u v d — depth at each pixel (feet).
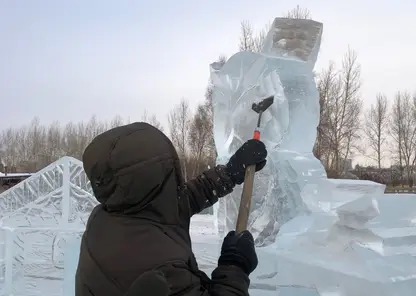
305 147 10.16
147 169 4.21
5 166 106.63
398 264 7.91
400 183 71.97
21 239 20.27
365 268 7.88
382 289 7.37
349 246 8.40
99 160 4.33
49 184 22.38
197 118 78.79
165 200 4.36
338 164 56.95
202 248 16.81
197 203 5.32
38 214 21.84
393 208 9.96
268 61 9.65
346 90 59.98
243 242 4.46
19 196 22.80
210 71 10.77
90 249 4.26
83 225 20.79
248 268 4.37
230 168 5.58
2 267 19.20
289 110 9.93
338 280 7.85
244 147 5.67
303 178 9.62
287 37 10.28
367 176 71.61
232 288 4.08
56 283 19.57
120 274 4.01
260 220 9.74
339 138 57.36
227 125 10.26
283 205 9.66
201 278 4.25
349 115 60.75
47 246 21.59
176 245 4.23
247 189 5.44
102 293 4.05
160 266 3.98
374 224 9.72
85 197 21.84
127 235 4.18
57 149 112.78
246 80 9.87
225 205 10.28
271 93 9.50
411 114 73.97
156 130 4.59
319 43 10.34
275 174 9.66
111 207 4.36
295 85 10.00
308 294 8.18
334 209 8.85
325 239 8.84
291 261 8.50
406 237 8.83
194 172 75.61
